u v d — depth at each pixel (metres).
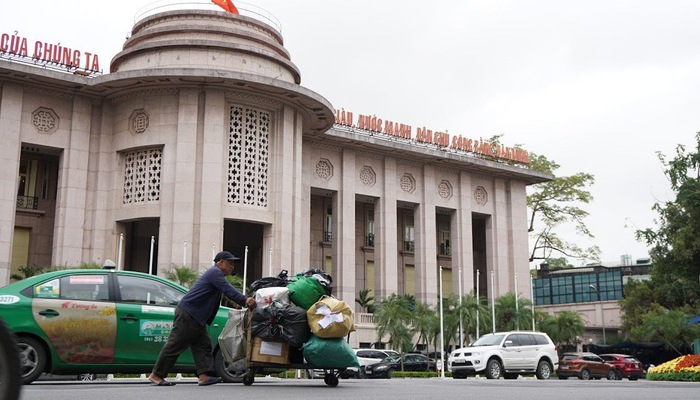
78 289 10.12
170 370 10.05
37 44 34.00
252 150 34.84
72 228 34.12
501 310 40.50
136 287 10.53
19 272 35.09
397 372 31.33
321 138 41.34
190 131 33.75
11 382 3.56
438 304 42.94
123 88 34.56
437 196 46.69
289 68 37.66
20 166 36.31
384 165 44.41
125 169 35.25
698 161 48.97
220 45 35.00
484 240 53.19
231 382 10.87
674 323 47.12
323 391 8.30
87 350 9.92
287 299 9.58
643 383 16.55
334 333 9.36
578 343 54.81
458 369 24.97
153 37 36.25
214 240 32.81
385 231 43.66
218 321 10.90
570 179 58.97
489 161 47.78
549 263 78.69
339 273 41.38
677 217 49.31
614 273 65.19
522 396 7.93
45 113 34.69
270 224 34.88
